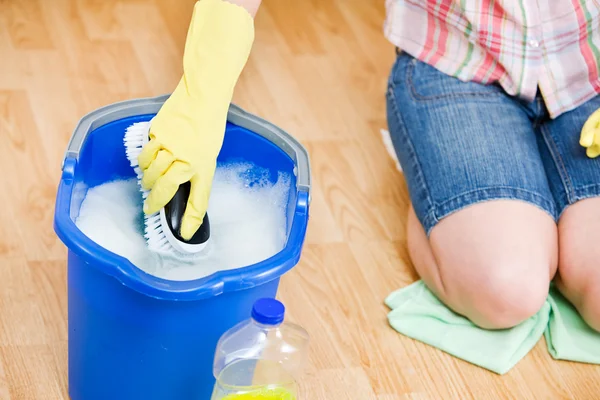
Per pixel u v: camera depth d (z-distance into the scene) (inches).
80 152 45.8
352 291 60.6
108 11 86.3
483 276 54.9
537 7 58.1
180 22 86.8
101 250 39.9
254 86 79.4
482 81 60.7
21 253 58.3
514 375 56.0
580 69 59.6
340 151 73.9
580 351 57.3
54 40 80.3
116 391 45.6
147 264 46.7
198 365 44.3
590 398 55.1
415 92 61.7
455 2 59.1
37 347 51.9
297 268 61.6
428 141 59.5
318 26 90.7
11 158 66.1
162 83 77.8
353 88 82.4
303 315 57.8
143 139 47.1
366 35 91.0
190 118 46.1
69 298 44.8
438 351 57.1
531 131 60.7
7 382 49.3
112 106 48.9
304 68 83.5
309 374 53.6
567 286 58.0
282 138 50.0
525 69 59.1
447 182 57.6
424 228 59.0
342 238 65.1
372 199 69.5
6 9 83.2
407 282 62.4
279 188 51.3
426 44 62.1
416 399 53.3
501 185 56.6
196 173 45.6
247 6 49.5
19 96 72.5
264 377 43.7
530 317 58.2
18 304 54.5
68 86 74.9
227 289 40.5
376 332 57.7
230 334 43.2
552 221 57.3
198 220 46.0
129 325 42.4
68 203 42.8
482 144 58.1
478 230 55.6
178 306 41.1
